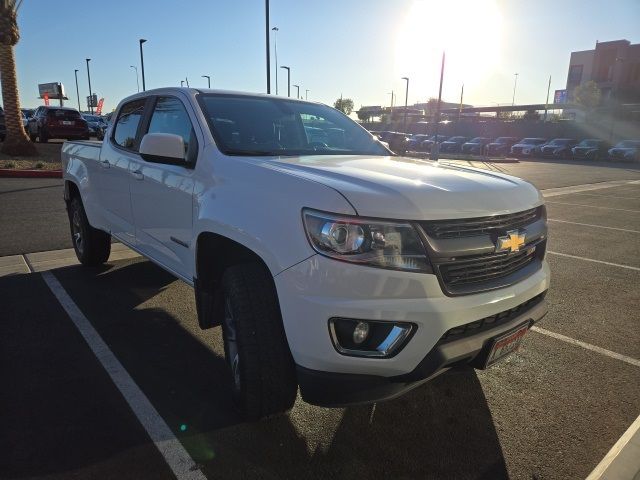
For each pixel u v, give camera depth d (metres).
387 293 2.32
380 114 87.31
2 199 10.19
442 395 3.35
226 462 2.62
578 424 3.07
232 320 2.92
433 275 2.38
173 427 2.89
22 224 7.88
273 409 2.74
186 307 4.70
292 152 3.55
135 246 4.42
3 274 5.54
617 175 23.05
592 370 3.75
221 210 2.92
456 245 2.46
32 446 2.68
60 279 5.39
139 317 4.44
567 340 4.28
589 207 12.34
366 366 2.35
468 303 2.47
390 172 2.93
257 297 2.67
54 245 6.71
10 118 16.86
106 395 3.20
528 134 58.03
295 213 2.47
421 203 2.43
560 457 2.77
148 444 2.73
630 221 10.32
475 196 2.65
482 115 74.12
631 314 4.93
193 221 3.33
